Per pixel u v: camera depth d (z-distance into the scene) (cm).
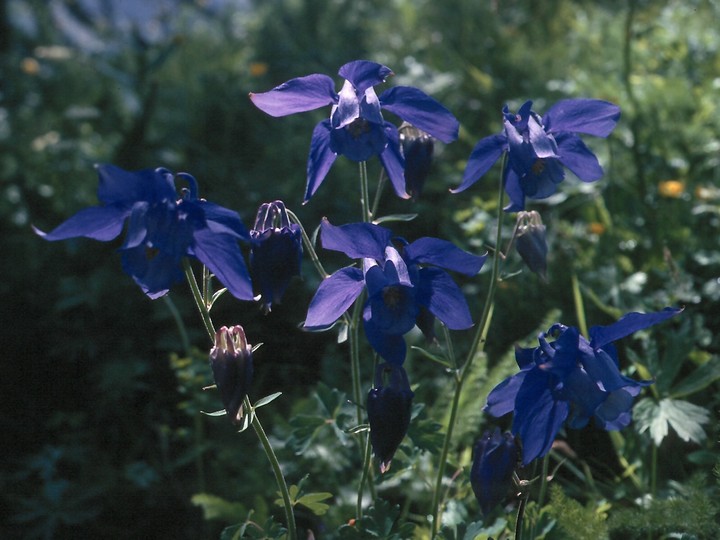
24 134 98
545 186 38
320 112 87
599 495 49
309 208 75
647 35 90
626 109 76
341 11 114
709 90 77
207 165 84
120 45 124
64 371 72
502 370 52
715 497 46
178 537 62
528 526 42
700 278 61
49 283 76
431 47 96
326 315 37
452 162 80
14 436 69
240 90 96
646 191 67
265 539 41
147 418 68
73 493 63
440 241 35
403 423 35
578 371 33
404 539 42
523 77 89
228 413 35
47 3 136
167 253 32
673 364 48
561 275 62
